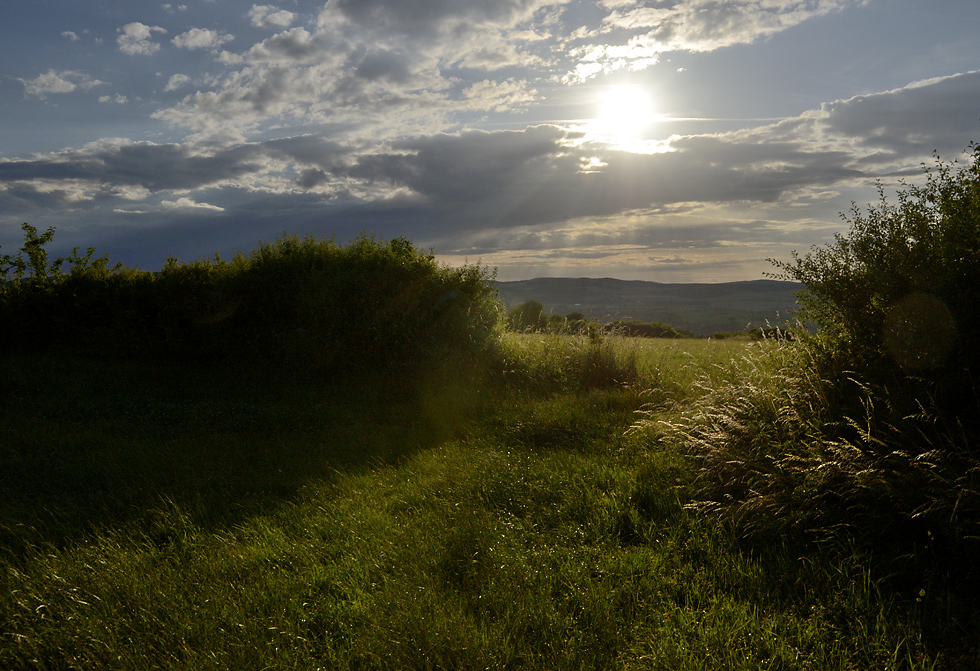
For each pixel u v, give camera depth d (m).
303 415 9.41
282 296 12.82
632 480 5.31
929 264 4.53
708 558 3.93
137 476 6.25
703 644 2.94
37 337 13.96
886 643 2.88
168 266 14.17
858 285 5.10
